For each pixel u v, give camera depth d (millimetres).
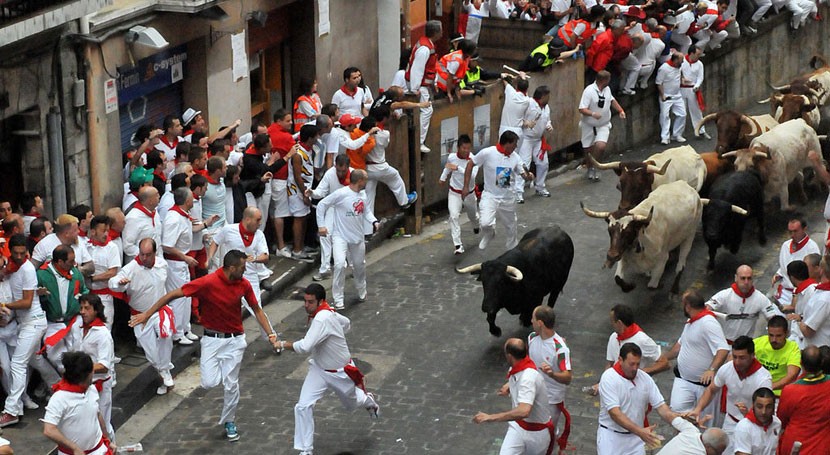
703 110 26484
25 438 12352
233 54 18844
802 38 30406
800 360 11516
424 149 19469
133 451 12688
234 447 12883
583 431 13078
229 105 18969
